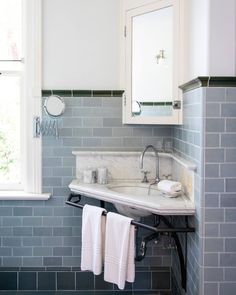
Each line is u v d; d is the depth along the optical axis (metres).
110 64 2.36
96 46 2.36
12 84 2.47
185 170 1.93
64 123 2.38
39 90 2.35
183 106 2.03
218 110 1.59
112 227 1.82
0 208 2.39
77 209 2.40
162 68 2.13
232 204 1.62
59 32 2.34
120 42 2.34
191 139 1.82
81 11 2.34
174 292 2.30
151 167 2.38
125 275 1.76
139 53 2.22
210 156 1.61
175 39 2.04
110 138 2.39
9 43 2.44
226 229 1.63
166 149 2.39
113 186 2.22
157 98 2.17
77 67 2.36
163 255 2.43
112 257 1.82
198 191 1.67
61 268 2.42
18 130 2.49
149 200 1.80
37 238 2.41
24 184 2.46
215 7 1.58
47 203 2.40
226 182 1.61
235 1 1.58
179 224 2.06
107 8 2.34
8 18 2.44
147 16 2.17
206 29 1.60
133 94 2.27
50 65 2.36
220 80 1.58
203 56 1.65
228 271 1.64
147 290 2.43
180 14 2.03
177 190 1.86
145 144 2.40
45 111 2.36
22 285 2.42
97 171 2.31
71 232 2.41
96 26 2.35
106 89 2.37
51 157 2.39
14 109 2.48
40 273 2.42
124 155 2.37
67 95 2.36
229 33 1.59
